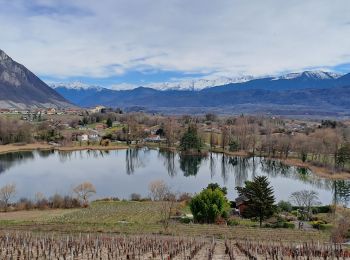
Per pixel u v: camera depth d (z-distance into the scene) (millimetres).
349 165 153125
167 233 53781
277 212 74188
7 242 38312
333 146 159125
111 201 93375
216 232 55719
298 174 142875
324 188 119812
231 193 109500
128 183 123188
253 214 67875
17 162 163625
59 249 35938
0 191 99250
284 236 54219
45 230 54625
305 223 69250
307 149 165500
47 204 84688
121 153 196500
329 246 43719
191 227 60094
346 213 79938
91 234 51094
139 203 90000
